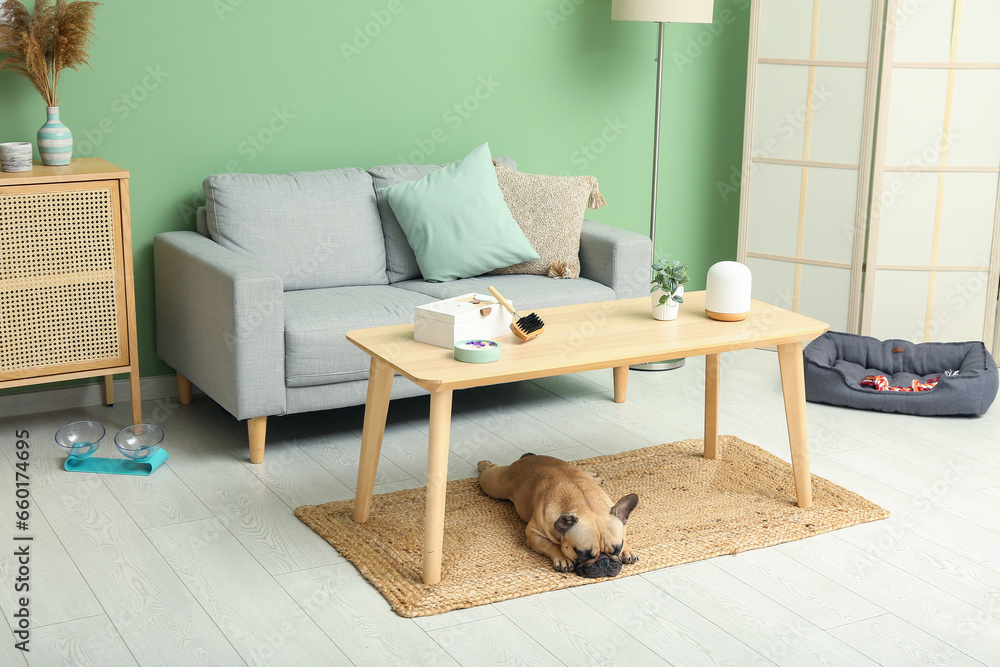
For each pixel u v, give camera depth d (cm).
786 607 227
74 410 352
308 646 209
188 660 203
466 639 213
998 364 422
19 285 303
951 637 216
